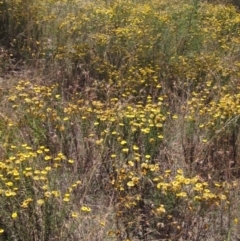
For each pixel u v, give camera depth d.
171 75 5.82
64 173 3.87
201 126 4.24
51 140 4.16
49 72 6.17
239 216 3.62
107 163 3.96
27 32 6.83
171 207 3.32
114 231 3.24
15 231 3.12
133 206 3.40
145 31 6.68
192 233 3.34
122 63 6.13
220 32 7.89
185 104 4.97
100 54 6.38
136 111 4.26
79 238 3.22
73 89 5.59
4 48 6.81
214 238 3.49
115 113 4.29
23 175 3.24
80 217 3.29
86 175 3.88
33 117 4.27
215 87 5.09
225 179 3.91
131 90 5.29
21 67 6.43
